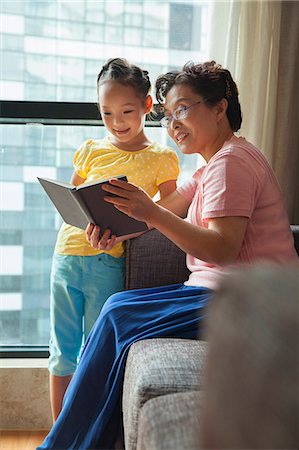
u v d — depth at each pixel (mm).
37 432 2494
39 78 2730
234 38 2418
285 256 1865
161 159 2291
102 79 2232
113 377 1718
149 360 1523
